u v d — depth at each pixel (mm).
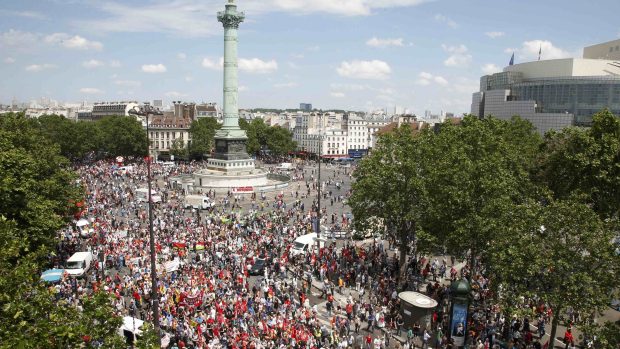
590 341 38156
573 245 34406
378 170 58938
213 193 117875
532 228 36969
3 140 53219
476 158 61375
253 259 59531
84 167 162625
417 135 68125
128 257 58500
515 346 38438
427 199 53719
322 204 108188
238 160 140000
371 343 40969
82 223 71812
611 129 61562
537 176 68500
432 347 40781
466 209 50125
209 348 36438
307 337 38625
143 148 193625
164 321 41469
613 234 34812
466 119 79562
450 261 66750
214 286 48812
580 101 171875
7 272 22344
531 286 36281
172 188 122750
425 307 42281
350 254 62281
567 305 33500
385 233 62219
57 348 19688
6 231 24562
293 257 62156
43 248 25672
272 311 45000
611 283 33219
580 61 176875
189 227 76375
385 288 51656
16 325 19578
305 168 191375
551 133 69938
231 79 139375
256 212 89062
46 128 171875
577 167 59500
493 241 44250
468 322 42438
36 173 54719
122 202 97125
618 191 57594
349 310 45688
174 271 53250
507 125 92062
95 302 22578
